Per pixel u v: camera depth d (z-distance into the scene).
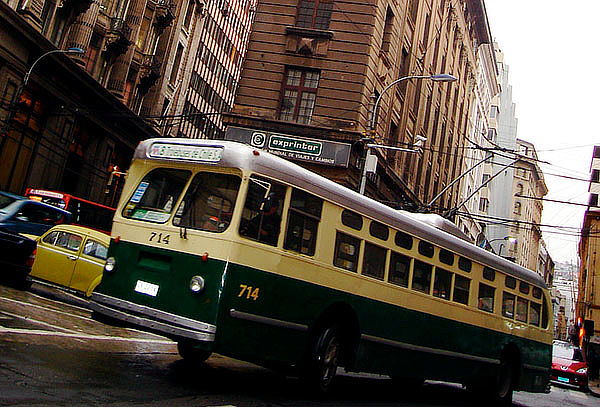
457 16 44.50
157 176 7.93
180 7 43.47
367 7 25.44
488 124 73.19
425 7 34.66
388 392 10.76
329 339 8.17
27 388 5.31
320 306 7.96
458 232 12.11
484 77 62.50
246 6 67.44
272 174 7.42
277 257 7.36
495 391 11.88
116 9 35.69
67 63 30.16
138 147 8.20
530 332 13.00
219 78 61.31
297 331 7.66
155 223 7.52
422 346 9.85
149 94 41.22
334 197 8.28
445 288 10.53
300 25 26.11
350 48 25.12
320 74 25.30
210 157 7.43
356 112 24.52
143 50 39.16
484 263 11.62
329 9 26.05
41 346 7.25
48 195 25.81
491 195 75.00
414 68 33.06
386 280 9.16
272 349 7.32
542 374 13.41
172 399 6.06
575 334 31.59
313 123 24.69
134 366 7.54
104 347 8.45
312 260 7.85
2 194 18.02
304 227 7.81
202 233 7.09
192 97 54.91
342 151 23.80
